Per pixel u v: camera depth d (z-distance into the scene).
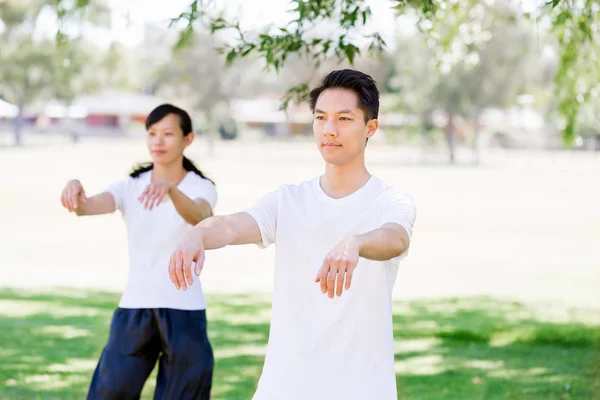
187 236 2.97
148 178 5.35
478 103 64.12
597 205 32.88
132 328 5.07
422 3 6.33
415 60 62.97
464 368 8.05
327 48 5.77
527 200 34.78
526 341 9.31
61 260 16.20
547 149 92.44
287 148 85.19
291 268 3.22
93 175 40.72
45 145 77.94
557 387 7.31
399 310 11.45
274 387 3.17
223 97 69.44
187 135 5.40
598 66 8.81
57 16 7.16
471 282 14.45
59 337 9.07
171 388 5.03
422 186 41.59
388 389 3.15
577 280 14.82
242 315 10.73
